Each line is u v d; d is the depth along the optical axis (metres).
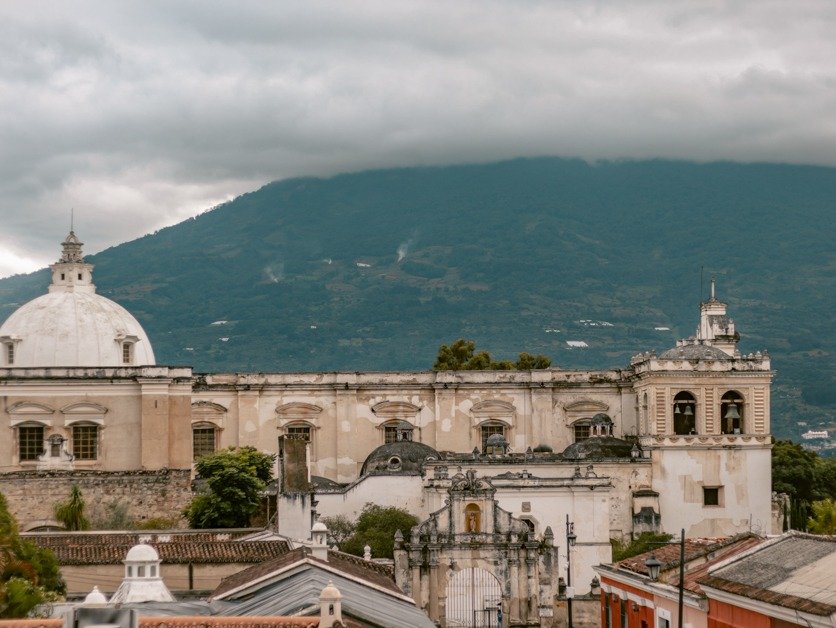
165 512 166.25
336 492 168.38
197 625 61.28
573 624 134.00
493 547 137.38
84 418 174.62
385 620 70.75
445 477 167.50
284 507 117.38
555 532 163.00
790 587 68.44
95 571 102.38
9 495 163.25
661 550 98.75
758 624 69.38
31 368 175.00
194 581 101.00
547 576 137.75
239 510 153.50
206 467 161.00
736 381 182.88
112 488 165.50
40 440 174.88
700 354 185.25
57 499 164.38
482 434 195.38
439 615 136.12
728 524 180.50
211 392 191.12
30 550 93.19
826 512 146.00
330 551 105.69
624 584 93.62
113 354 179.75
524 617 136.50
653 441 180.25
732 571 75.06
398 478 169.12
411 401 194.75
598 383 196.00
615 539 173.38
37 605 79.50
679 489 179.88
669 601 82.44
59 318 179.88
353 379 193.88
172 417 176.62
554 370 197.00
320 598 60.81
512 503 163.12
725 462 180.88
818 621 62.97
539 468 174.25
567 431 195.88
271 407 192.25
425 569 136.75
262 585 79.44
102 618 52.12
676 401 183.12
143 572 77.00
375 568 107.25
